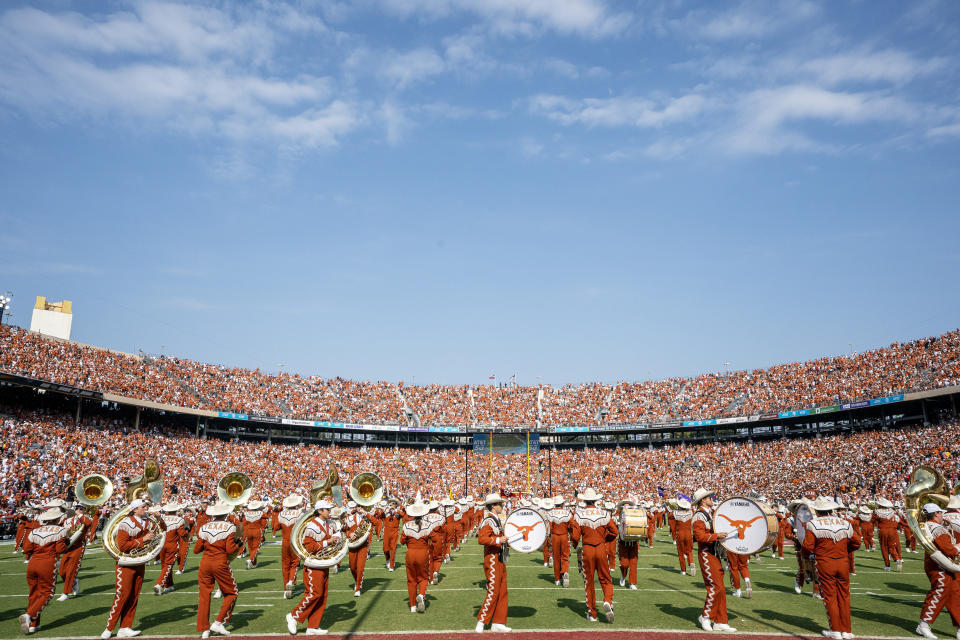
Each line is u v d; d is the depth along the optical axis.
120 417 52.41
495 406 73.06
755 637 11.09
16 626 12.48
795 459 53.66
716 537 11.59
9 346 43.72
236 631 11.98
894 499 37.16
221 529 11.66
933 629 11.70
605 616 12.59
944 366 51.12
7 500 31.72
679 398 69.56
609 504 18.89
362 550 15.85
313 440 67.31
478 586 17.20
